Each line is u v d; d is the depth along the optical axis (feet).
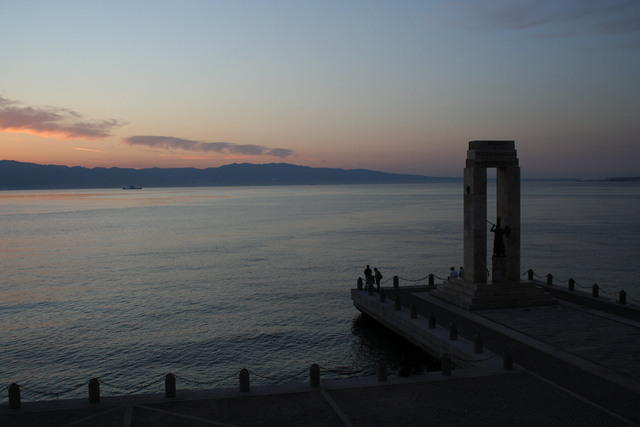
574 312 135.54
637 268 250.57
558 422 74.90
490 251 325.21
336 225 503.61
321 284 230.27
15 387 82.84
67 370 131.75
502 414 78.07
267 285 229.45
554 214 572.92
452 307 144.87
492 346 108.58
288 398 86.48
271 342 150.61
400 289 176.55
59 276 256.11
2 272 268.00
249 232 453.17
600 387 86.38
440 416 78.13
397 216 605.31
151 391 118.73
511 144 146.82
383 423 76.33
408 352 137.49
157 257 315.99
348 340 150.92
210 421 77.92
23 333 162.20
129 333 161.17
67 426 76.18
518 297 142.10
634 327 121.08
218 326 167.32
